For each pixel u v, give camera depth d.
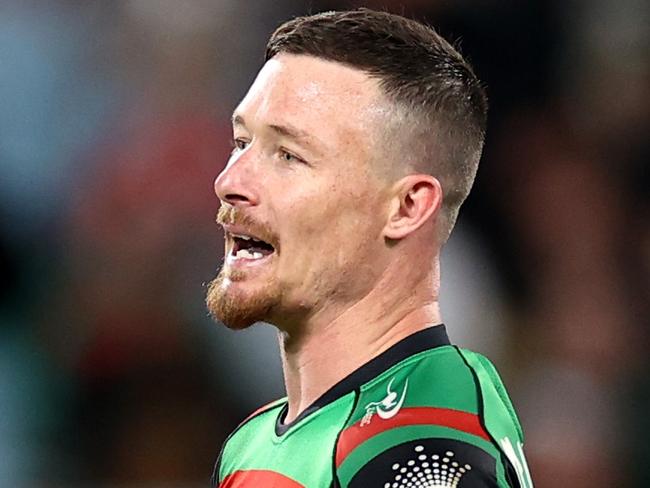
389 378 8.10
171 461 20.50
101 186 22.09
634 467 19.77
